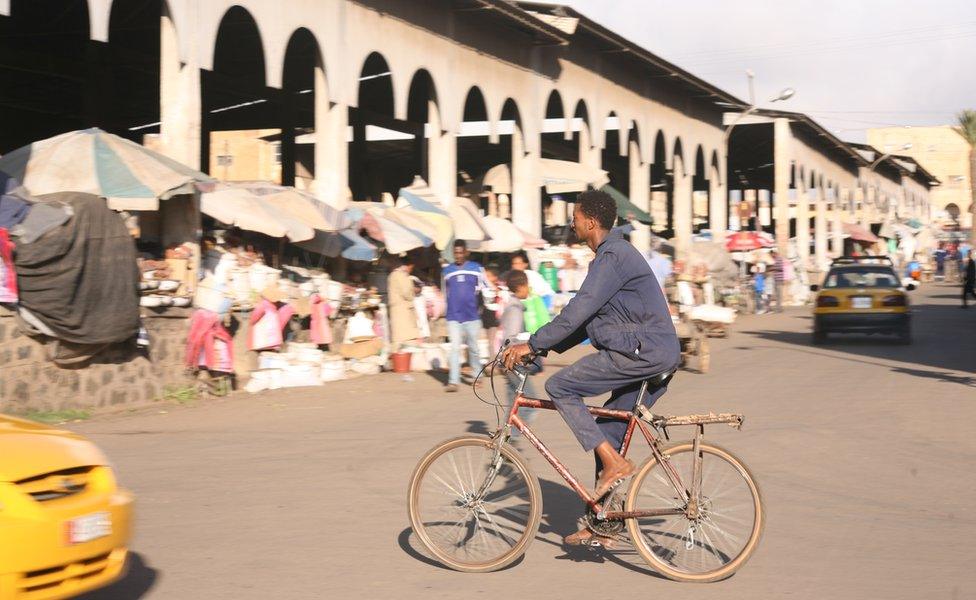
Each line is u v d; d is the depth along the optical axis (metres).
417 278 19.86
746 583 5.62
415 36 22.03
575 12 27.33
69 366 12.11
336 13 19.30
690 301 24.28
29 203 11.58
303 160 40.03
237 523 6.94
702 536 5.74
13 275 11.28
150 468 8.91
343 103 19.53
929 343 23.16
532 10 27.61
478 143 37.97
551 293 21.52
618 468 5.76
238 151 47.97
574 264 26.61
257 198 15.93
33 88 28.56
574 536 5.96
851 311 22.39
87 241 11.86
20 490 4.41
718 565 5.71
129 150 13.32
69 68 25.89
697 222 61.41
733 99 40.12
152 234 14.41
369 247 18.42
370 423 11.64
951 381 15.62
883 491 8.03
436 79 22.92
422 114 31.89
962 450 9.81
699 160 47.34
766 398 13.71
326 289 17.36
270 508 7.39
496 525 5.91
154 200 12.70
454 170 23.61
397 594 5.40
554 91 29.19
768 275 38.41
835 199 59.66
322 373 15.90
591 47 30.41
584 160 31.02
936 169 106.19
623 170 47.94
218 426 11.43
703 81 36.53
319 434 10.85
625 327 5.80
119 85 27.95
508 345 6.11
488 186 28.12
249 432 10.98
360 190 31.56
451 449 6.00
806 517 7.17
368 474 8.66
